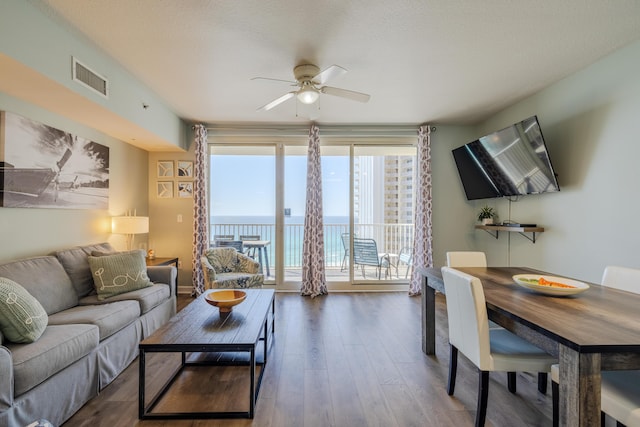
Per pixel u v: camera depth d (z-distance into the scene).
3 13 1.69
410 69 2.75
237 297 2.47
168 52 2.45
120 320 2.26
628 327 1.24
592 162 2.65
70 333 1.81
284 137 4.48
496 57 2.54
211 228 4.92
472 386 2.08
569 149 2.88
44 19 1.94
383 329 3.08
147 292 2.76
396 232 5.54
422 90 3.23
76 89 2.22
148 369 2.31
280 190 4.52
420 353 2.56
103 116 2.76
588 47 2.38
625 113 2.38
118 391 2.02
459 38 2.26
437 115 4.06
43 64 1.94
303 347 2.66
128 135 3.49
